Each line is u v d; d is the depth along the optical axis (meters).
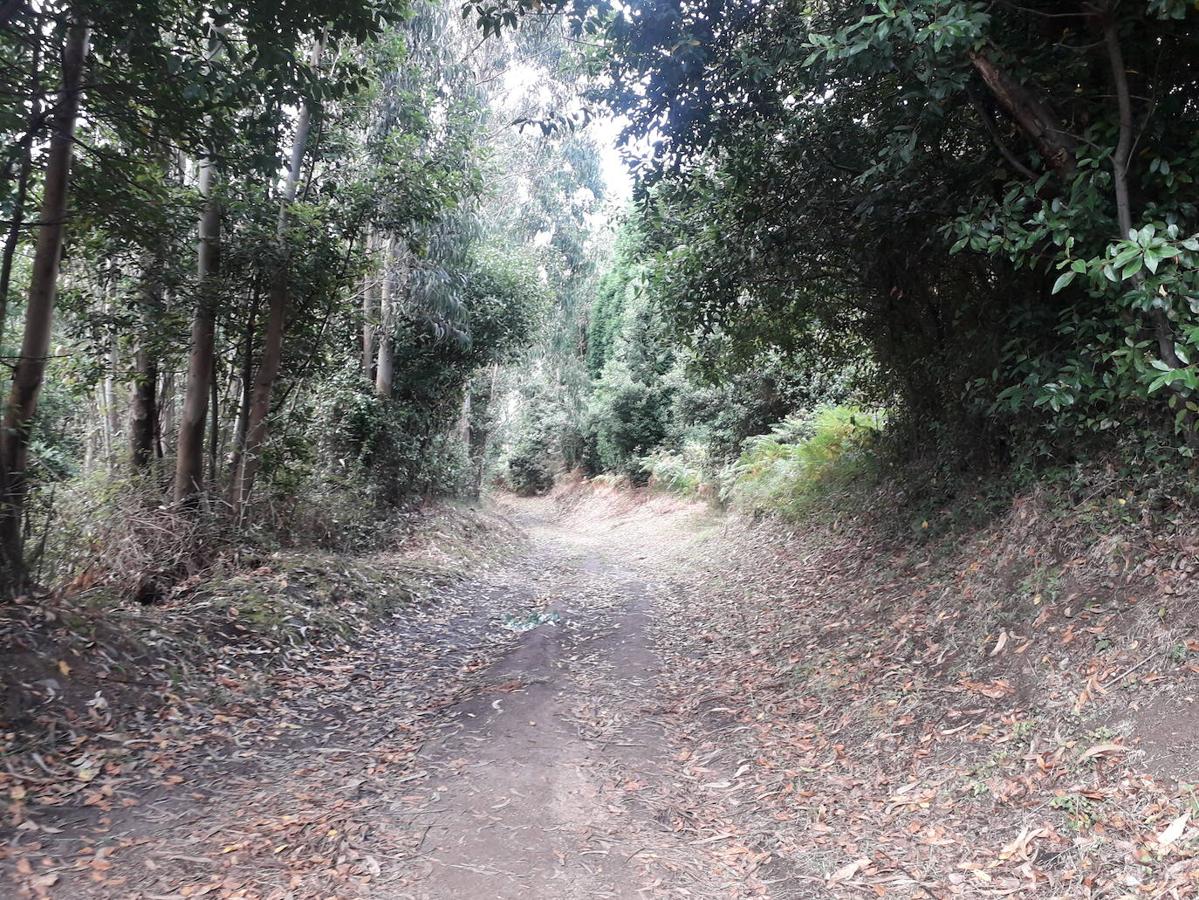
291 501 12.16
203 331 10.27
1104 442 6.13
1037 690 4.80
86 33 6.64
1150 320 4.57
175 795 4.69
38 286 6.38
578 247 27.12
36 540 7.65
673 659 8.31
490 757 5.27
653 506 25.78
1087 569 5.48
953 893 3.51
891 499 10.12
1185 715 3.89
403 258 15.67
